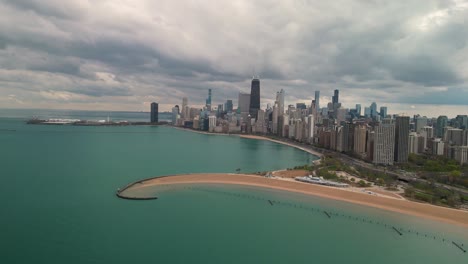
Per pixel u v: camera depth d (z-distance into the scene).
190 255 150.75
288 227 190.75
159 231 175.75
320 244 169.00
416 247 169.38
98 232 171.12
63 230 172.12
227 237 172.25
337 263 149.62
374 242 174.00
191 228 182.75
